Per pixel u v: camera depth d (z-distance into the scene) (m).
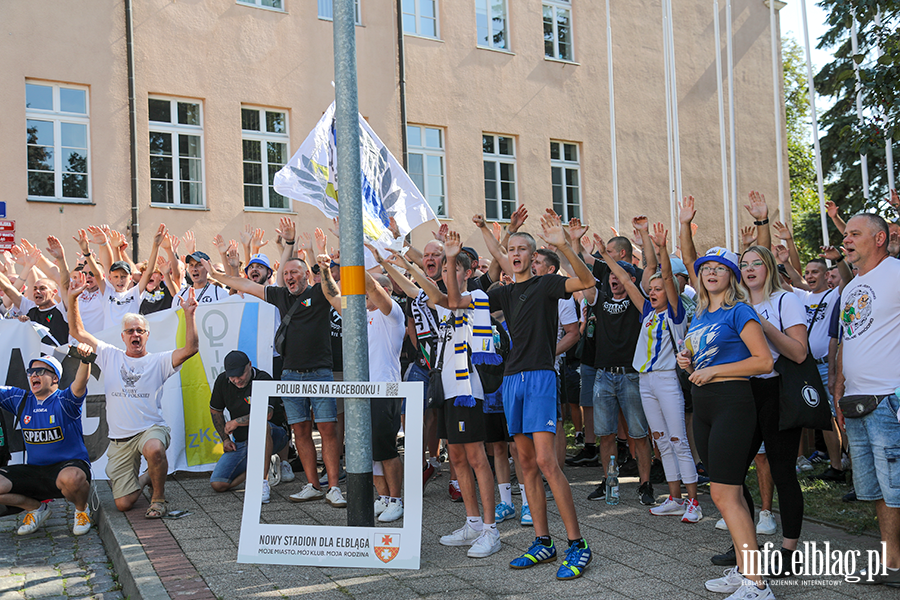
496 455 5.96
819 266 7.48
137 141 12.96
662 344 5.84
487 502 5.13
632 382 6.43
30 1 12.20
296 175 6.31
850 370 4.54
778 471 4.49
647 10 18.67
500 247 6.42
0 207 9.23
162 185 13.28
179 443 7.75
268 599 4.29
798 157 35.03
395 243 6.32
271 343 8.08
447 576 4.64
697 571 4.59
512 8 16.83
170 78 13.25
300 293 6.65
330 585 4.51
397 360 6.21
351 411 5.09
